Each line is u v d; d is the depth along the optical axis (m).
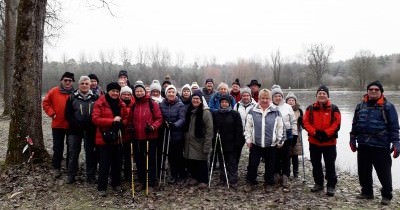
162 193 6.54
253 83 9.99
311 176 8.20
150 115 6.63
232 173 6.99
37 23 7.27
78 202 6.10
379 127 5.98
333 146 6.54
